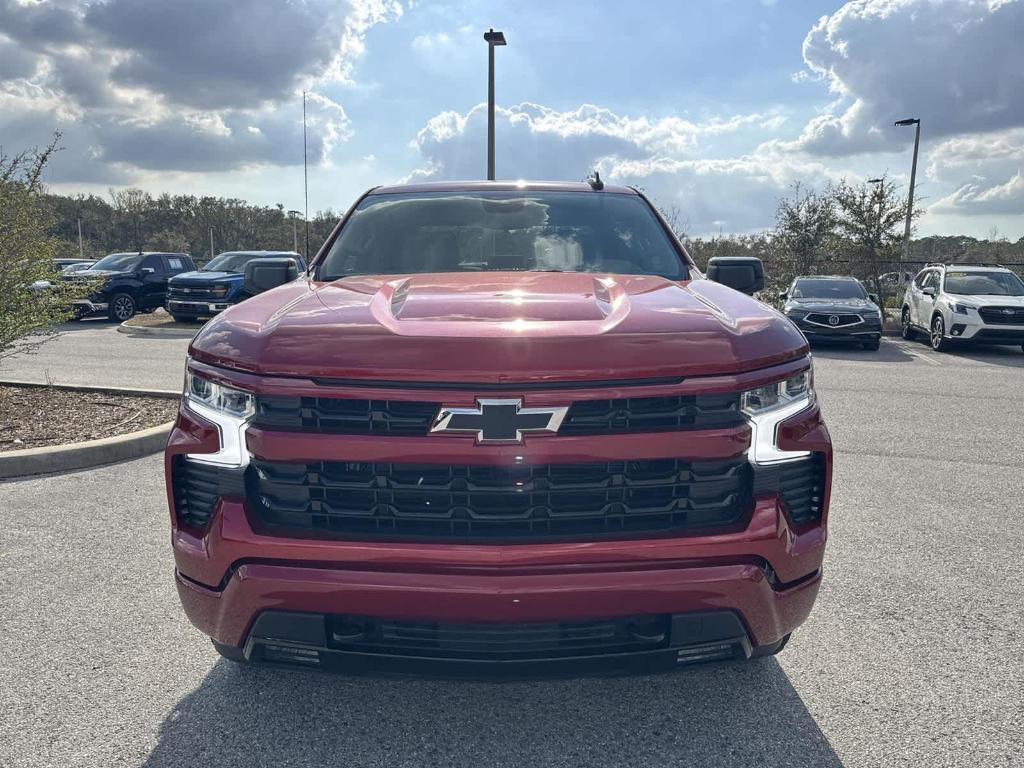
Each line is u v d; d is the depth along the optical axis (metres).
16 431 6.50
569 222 3.78
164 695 2.86
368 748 2.56
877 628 3.42
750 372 2.30
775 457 2.33
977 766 2.47
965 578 3.99
